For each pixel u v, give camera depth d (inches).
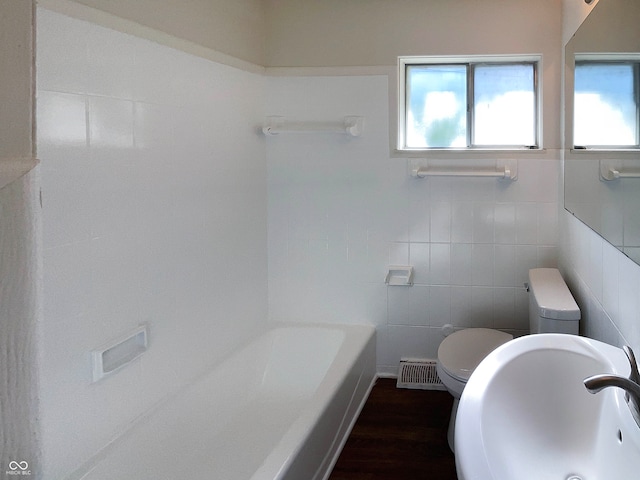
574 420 53.5
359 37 129.7
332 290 136.7
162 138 92.3
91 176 75.2
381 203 132.6
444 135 132.9
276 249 137.8
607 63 71.7
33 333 20.0
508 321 130.0
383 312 135.3
